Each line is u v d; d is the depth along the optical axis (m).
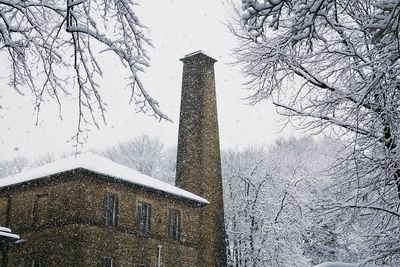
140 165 53.97
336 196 14.28
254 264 39.19
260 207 40.16
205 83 41.91
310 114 13.26
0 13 9.01
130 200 30.84
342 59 13.35
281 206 38.28
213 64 43.19
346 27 12.09
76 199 28.27
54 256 28.23
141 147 55.44
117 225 29.73
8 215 30.97
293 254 37.28
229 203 43.12
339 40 13.07
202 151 39.94
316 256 35.59
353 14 12.25
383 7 7.08
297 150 45.59
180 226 33.81
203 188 38.97
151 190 32.03
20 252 29.86
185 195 34.16
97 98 8.68
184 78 42.81
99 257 28.38
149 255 31.23
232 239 42.62
